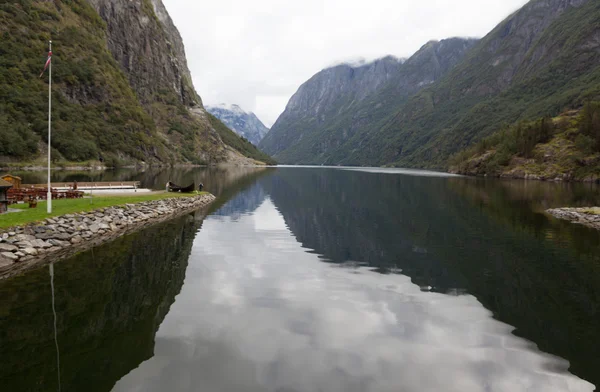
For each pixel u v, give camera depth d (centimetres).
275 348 1144
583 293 1708
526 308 1516
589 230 3306
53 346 1138
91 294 1592
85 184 5234
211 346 1149
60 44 15750
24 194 3478
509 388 949
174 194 5053
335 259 2314
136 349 1120
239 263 2172
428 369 1037
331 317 1402
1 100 11988
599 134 12150
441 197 6406
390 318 1402
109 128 15200
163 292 1641
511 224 3647
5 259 1978
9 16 14475
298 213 4397
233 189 7631
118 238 2730
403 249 2608
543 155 13538
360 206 5150
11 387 920
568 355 1129
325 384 950
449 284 1833
